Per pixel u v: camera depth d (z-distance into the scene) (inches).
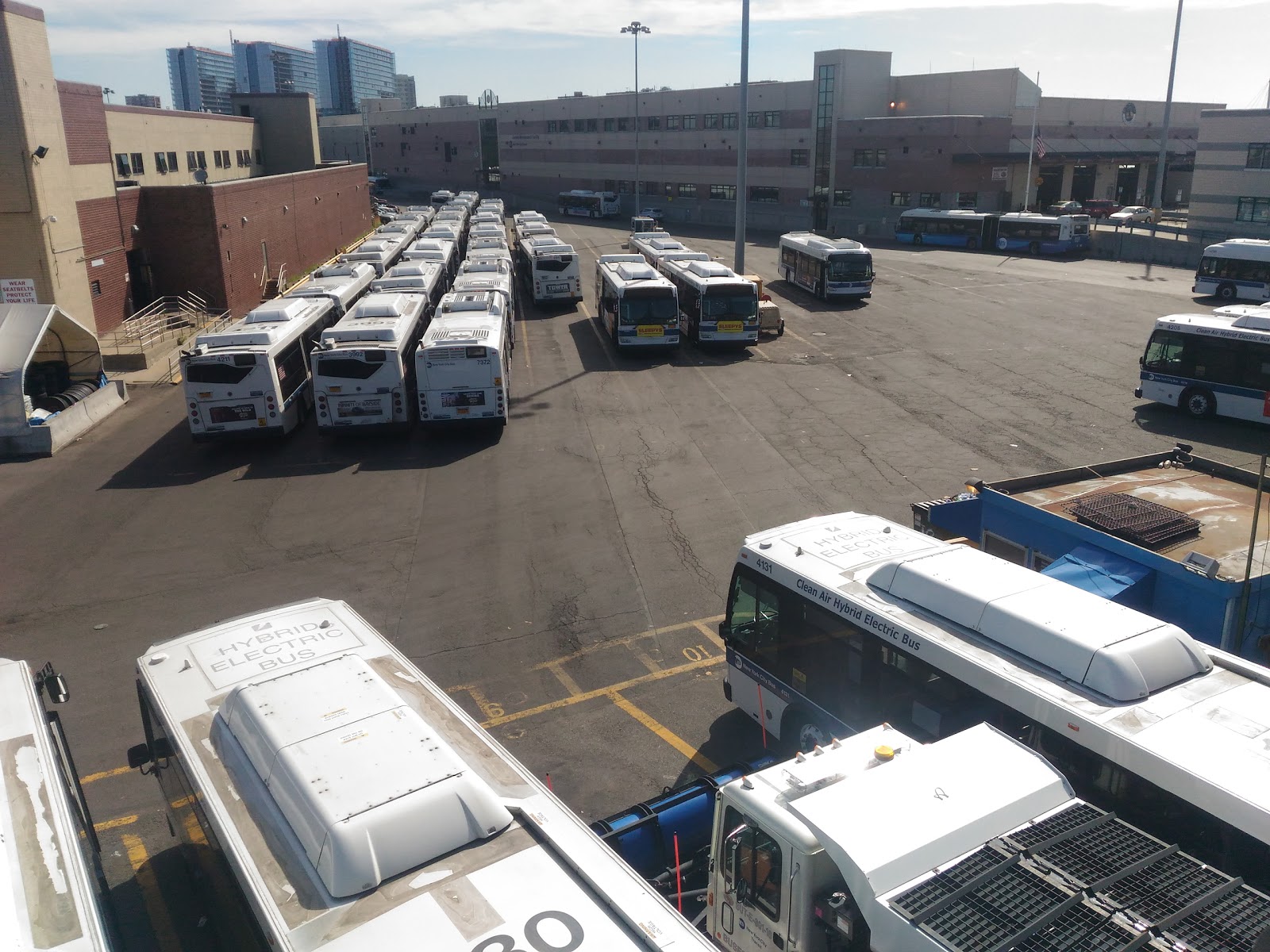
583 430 964.0
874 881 226.8
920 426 948.0
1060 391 1068.5
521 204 4242.1
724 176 3373.5
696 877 340.5
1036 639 323.6
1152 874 227.8
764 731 451.8
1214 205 2177.7
